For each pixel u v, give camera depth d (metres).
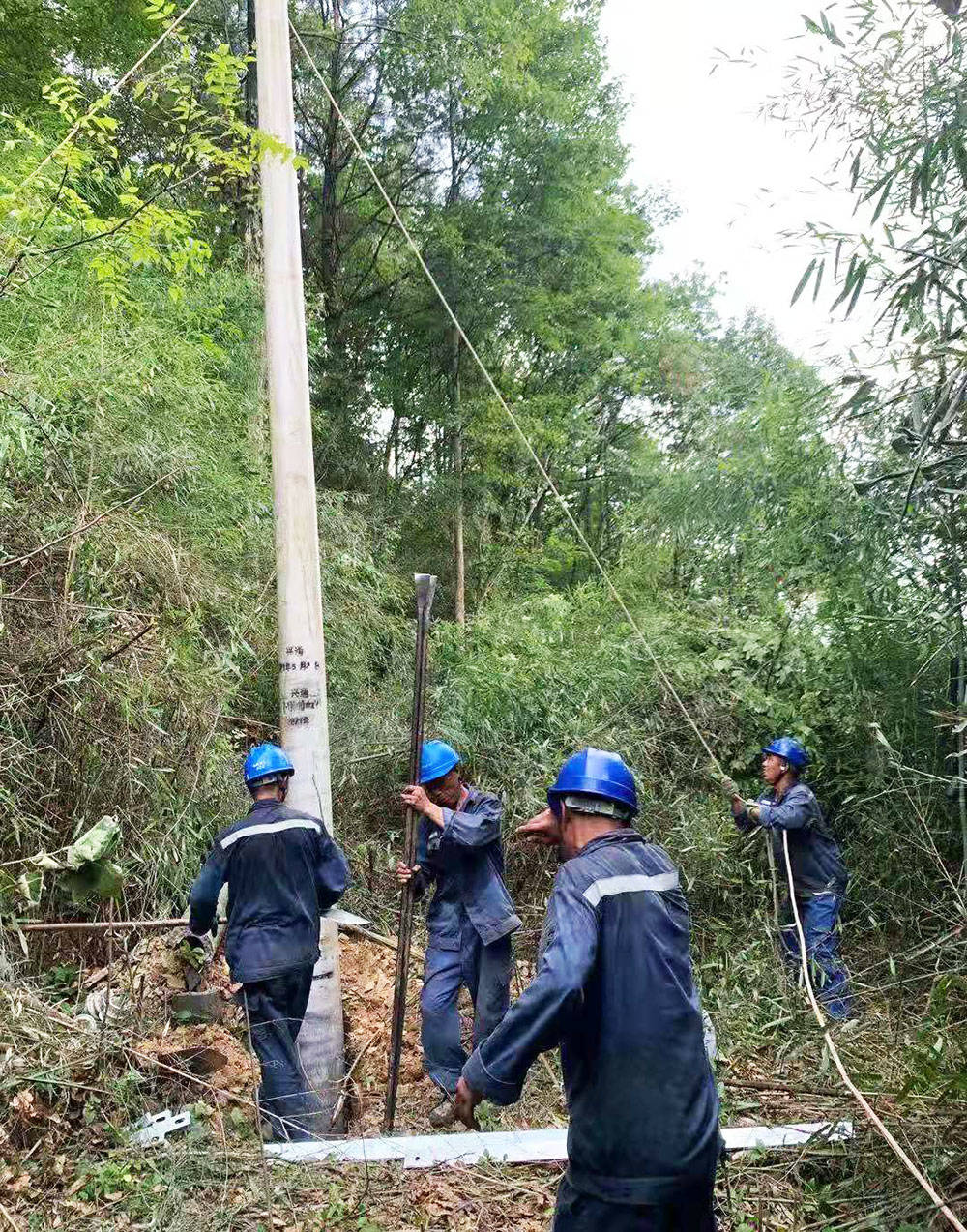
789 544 6.92
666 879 2.55
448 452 20.11
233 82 4.63
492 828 4.66
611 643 8.27
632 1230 2.27
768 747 6.00
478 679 7.81
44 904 4.84
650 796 7.14
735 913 6.50
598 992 2.37
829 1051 3.46
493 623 9.56
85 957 4.80
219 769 5.95
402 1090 4.84
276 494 4.70
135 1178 3.34
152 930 4.93
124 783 5.20
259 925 4.18
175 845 5.27
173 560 6.37
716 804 7.17
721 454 6.85
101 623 5.43
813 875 5.73
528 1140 3.74
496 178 19.58
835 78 4.22
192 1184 3.33
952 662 5.95
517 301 19.19
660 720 7.66
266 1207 3.24
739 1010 5.15
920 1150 3.33
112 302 5.86
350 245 19.55
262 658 7.23
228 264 10.65
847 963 5.96
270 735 7.23
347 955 6.12
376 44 17.81
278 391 4.69
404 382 19.92
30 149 7.68
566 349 21.72
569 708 7.71
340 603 8.75
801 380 6.35
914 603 6.11
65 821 5.02
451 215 18.91
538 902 6.86
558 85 19.52
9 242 4.83
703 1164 2.31
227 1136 3.77
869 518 6.04
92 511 5.93
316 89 18.16
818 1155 3.57
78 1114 3.62
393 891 6.78
